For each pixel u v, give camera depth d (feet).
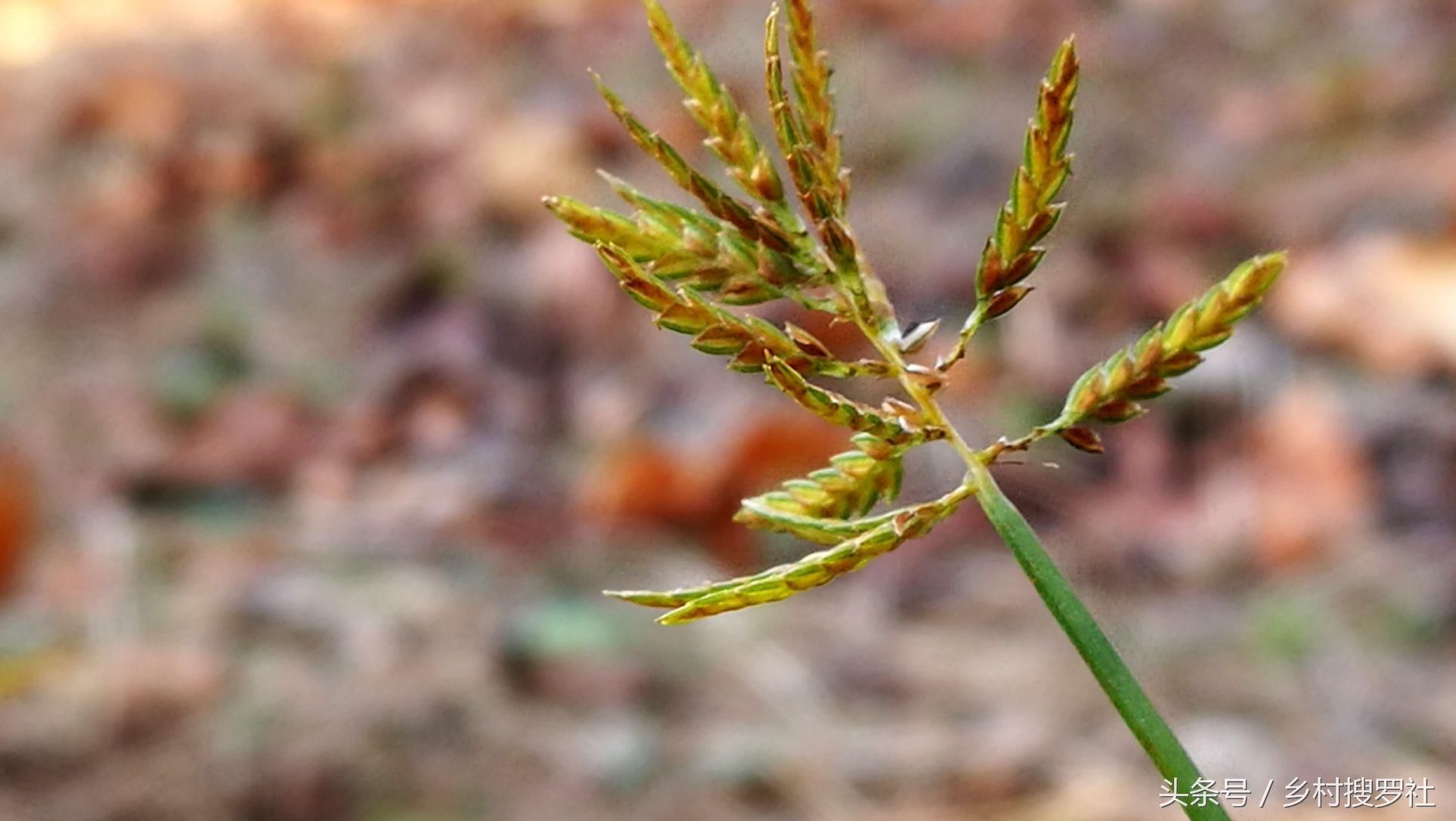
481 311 3.28
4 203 4.08
